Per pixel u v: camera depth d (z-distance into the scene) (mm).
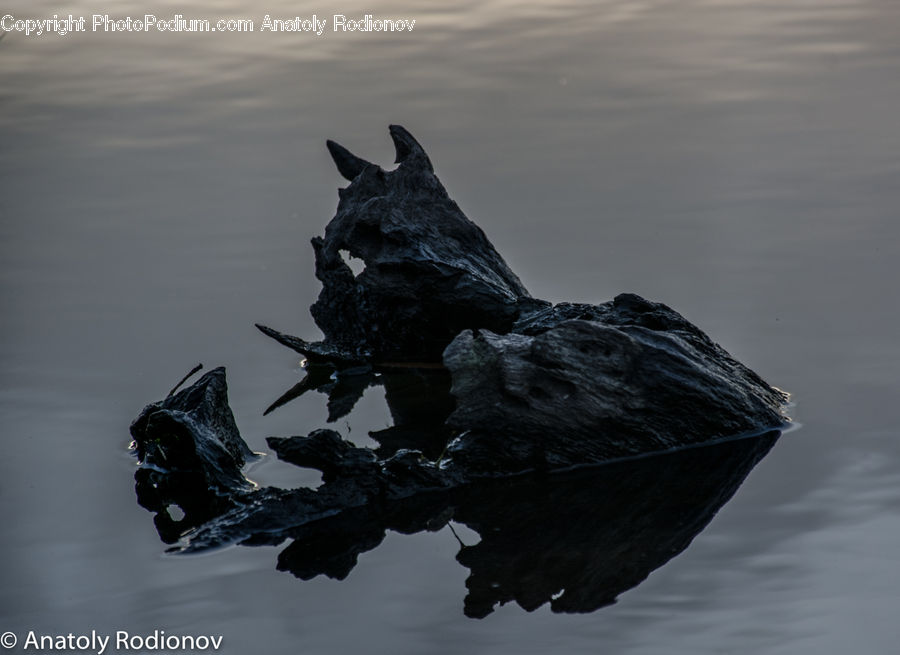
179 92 59156
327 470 28062
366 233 35531
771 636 21125
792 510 25156
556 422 27734
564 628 21750
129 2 77000
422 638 21656
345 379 33969
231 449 28703
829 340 32750
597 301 36031
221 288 38969
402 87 58219
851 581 22547
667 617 21891
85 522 26047
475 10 71688
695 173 45969
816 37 62531
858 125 49875
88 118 55906
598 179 45969
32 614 22703
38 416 30891
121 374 33219
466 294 34594
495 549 24578
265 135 52719
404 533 25438
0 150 52125
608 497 26406
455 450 28031
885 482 25891
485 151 49406
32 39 68875
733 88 55375
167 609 22781
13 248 42188
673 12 69188
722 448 28062
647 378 28016
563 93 56125
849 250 38625
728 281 37000
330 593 23172
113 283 39375
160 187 47562
